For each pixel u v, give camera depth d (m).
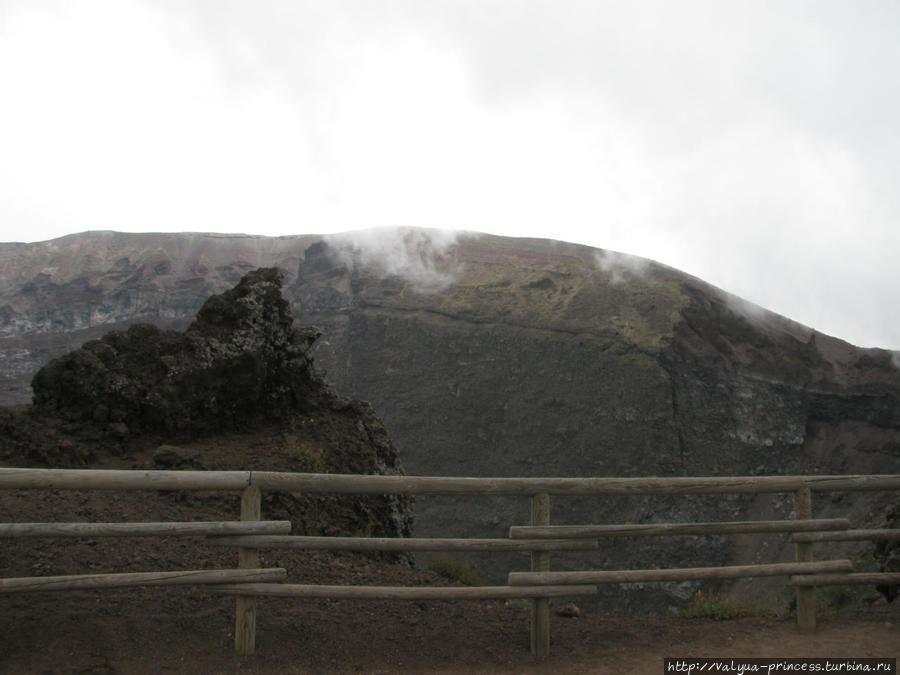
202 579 5.29
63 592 5.95
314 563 7.82
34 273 166.25
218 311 12.72
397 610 6.49
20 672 4.83
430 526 83.56
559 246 151.38
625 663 5.52
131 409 11.22
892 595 7.43
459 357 116.12
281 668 5.22
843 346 123.62
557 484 5.71
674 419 97.50
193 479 5.30
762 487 6.09
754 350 111.31
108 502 8.46
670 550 71.44
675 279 124.31
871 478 6.24
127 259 166.00
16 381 130.62
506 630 6.18
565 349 109.44
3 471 4.95
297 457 11.32
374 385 117.81
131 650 5.25
